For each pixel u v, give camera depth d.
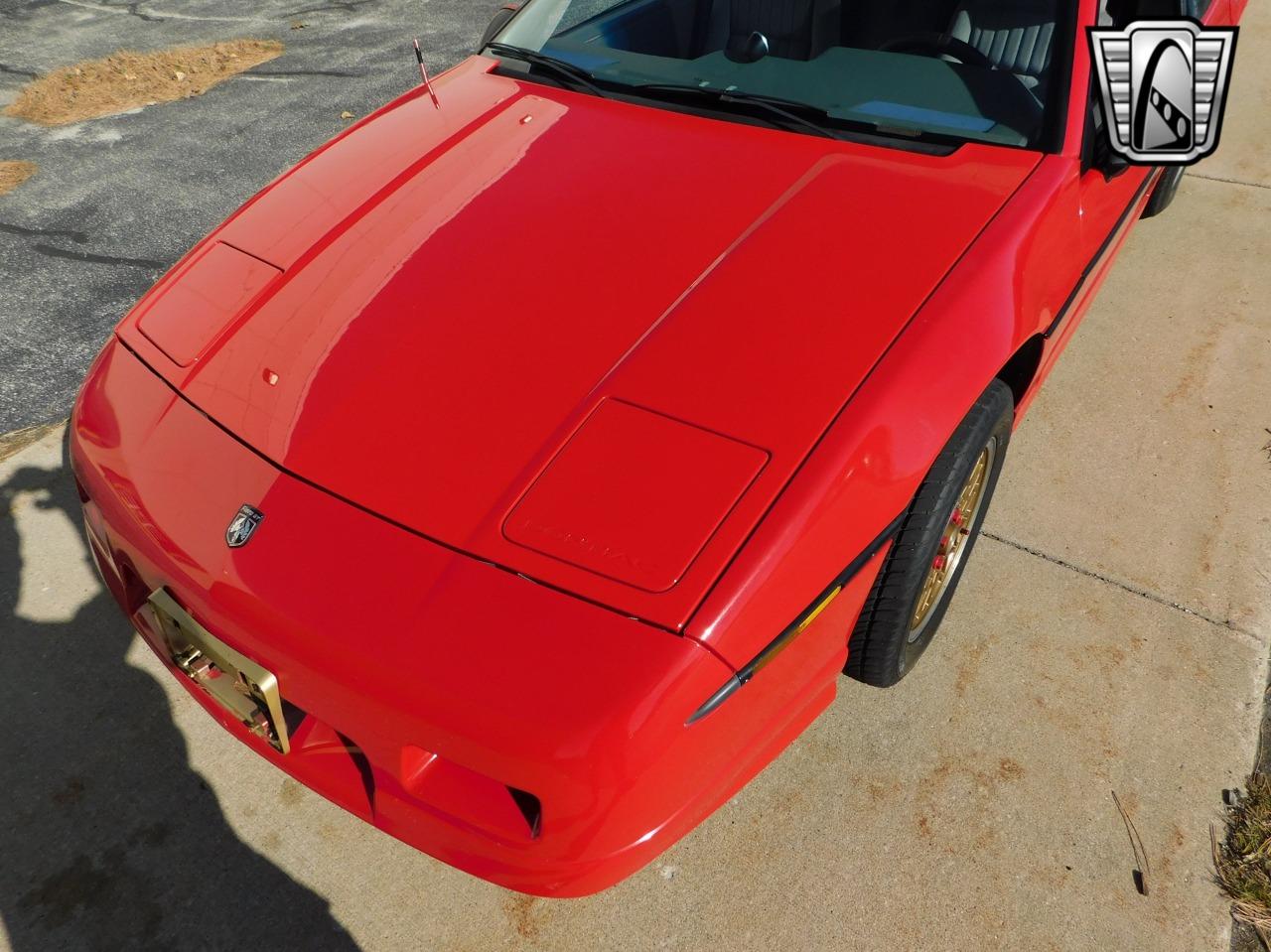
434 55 5.88
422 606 1.54
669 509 1.58
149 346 2.05
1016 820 2.09
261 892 2.02
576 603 1.50
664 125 2.39
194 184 4.58
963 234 2.02
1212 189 4.27
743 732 1.64
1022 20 2.36
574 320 1.88
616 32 2.70
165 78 5.78
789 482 1.61
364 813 1.72
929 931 1.92
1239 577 2.59
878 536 1.75
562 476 1.63
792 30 2.48
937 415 1.79
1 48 6.43
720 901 1.98
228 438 1.81
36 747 2.28
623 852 1.56
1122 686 2.34
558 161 2.29
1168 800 2.12
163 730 2.31
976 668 2.39
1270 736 2.25
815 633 1.72
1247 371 3.27
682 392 1.72
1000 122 2.29
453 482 1.65
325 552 1.62
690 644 1.47
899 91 2.37
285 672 1.63
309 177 2.40
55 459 2.99
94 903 2.01
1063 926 1.92
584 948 1.92
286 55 6.05
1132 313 3.54
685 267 1.96
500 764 1.48
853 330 1.82
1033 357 2.34
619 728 1.43
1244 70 5.21
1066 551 2.67
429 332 1.89
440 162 2.34
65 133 5.17
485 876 1.61
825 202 2.10
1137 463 2.94
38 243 4.14
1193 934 1.90
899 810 2.12
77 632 2.52
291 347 1.92
